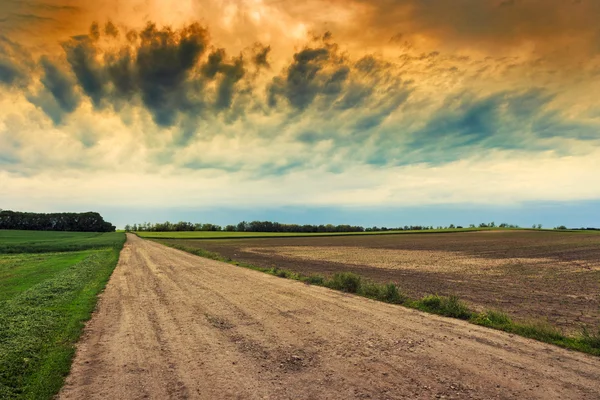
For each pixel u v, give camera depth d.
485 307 11.61
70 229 153.50
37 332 8.31
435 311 10.52
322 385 5.62
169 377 5.99
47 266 24.05
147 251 41.00
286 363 6.59
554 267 24.28
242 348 7.46
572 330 8.77
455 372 6.03
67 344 7.66
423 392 5.30
